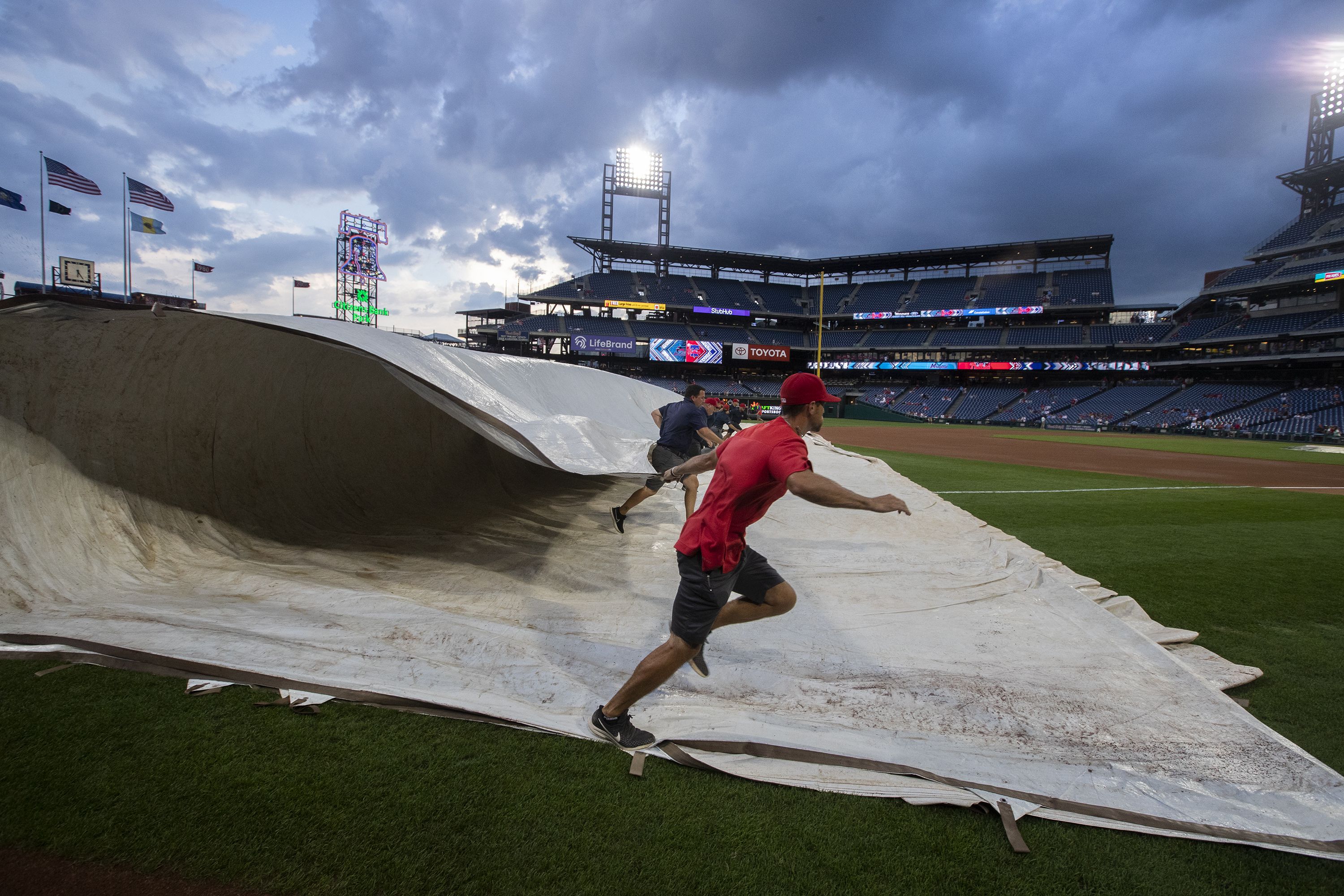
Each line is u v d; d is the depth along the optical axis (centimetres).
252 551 477
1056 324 5381
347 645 319
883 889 184
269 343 515
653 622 380
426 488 707
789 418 247
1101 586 499
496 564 481
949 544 567
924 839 206
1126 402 4653
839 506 210
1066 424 4578
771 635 365
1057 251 5366
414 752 239
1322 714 308
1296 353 3919
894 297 6000
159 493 465
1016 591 447
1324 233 3919
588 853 192
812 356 6031
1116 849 207
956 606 419
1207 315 4953
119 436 448
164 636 315
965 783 229
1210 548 653
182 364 472
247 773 221
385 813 204
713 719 265
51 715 250
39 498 396
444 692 279
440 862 185
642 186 5591
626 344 5166
